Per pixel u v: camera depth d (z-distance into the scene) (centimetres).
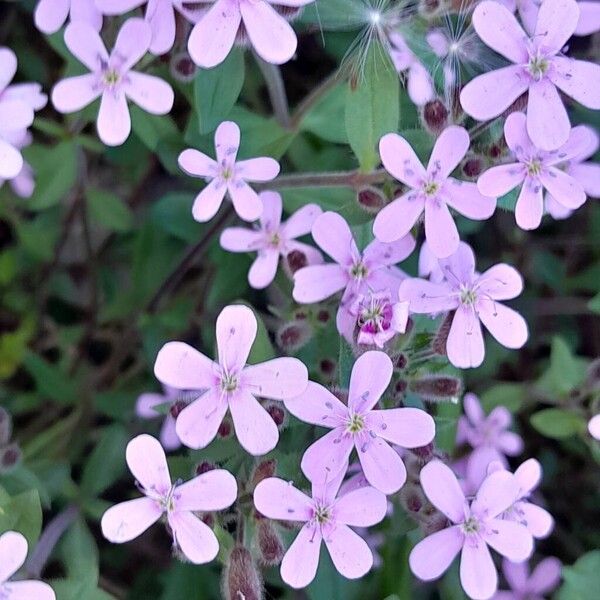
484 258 20
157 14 13
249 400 13
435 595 17
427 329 14
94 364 20
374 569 16
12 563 13
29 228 19
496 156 14
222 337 13
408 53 15
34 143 18
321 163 17
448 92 14
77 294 20
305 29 15
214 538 13
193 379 13
